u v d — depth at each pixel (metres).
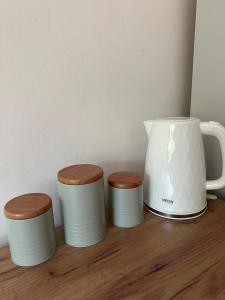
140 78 0.69
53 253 0.48
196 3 0.73
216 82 0.69
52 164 0.56
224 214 0.61
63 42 0.53
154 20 0.68
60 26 0.52
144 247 0.50
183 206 0.58
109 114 0.64
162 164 0.58
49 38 0.51
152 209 0.62
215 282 0.40
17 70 0.48
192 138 0.56
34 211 0.43
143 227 0.57
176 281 0.41
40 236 0.45
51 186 0.57
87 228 0.49
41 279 0.42
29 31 0.48
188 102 0.84
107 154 0.66
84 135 0.60
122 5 0.60
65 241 0.51
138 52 0.67
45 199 0.47
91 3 0.55
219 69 0.68
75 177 0.48
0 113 0.48
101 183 0.50
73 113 0.57
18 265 0.45
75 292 0.39
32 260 0.45
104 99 0.62
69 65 0.55
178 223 0.58
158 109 0.76
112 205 0.57
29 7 0.47
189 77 0.82
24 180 0.53
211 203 0.67
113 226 0.58
